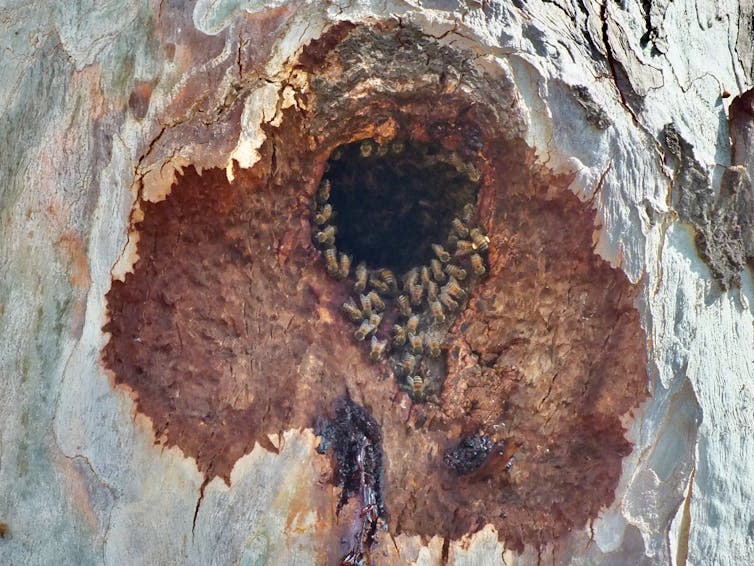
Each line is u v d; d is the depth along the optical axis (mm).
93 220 393
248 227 407
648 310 402
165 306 396
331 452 409
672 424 403
